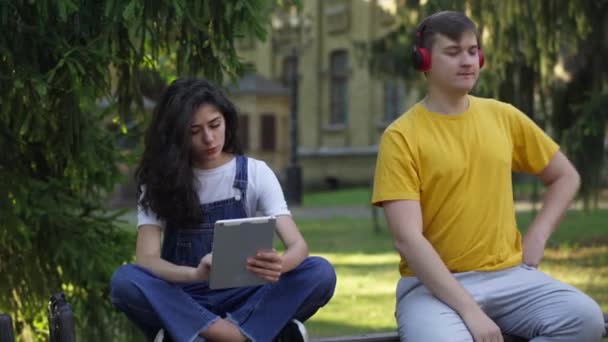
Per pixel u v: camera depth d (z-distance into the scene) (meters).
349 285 13.44
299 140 43.62
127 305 4.23
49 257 6.26
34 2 5.09
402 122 4.57
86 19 5.37
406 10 16.59
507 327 4.59
